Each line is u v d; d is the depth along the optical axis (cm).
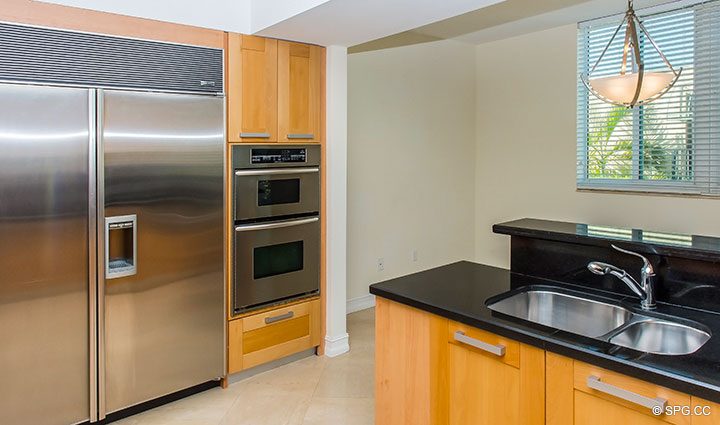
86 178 249
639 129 464
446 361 194
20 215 233
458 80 560
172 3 274
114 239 269
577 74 494
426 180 532
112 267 263
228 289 309
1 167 226
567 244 223
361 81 463
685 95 435
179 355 290
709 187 425
